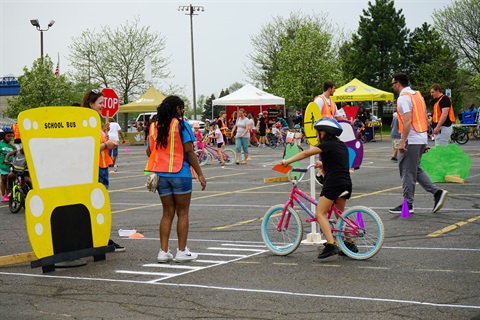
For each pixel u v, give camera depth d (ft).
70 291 23.50
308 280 23.97
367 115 133.90
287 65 211.61
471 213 37.91
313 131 30.66
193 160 27.68
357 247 27.35
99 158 29.37
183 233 27.89
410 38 233.14
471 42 205.98
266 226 29.14
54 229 27.04
